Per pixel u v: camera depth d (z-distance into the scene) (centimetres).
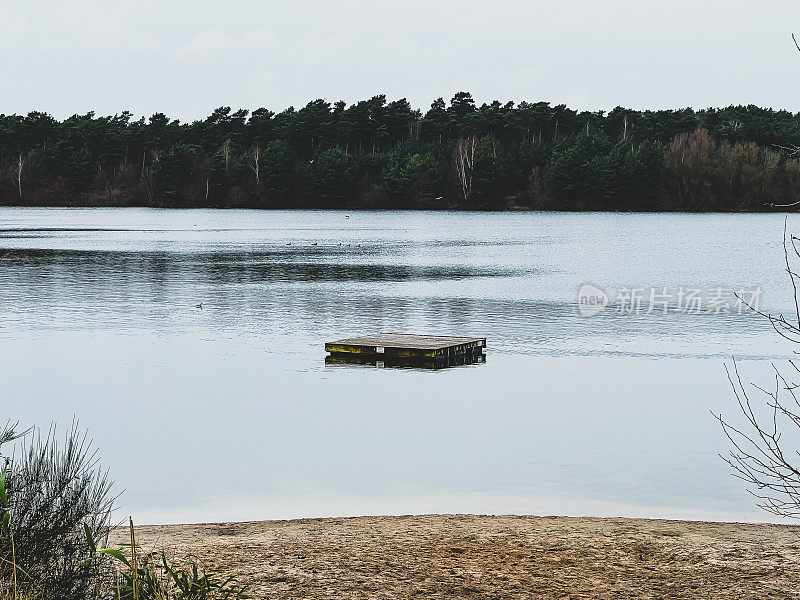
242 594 573
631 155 12219
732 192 12062
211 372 1917
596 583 637
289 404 1612
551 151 12988
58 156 14275
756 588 624
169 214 12200
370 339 2177
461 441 1345
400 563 689
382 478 1139
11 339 2352
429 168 12775
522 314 2942
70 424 1452
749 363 2033
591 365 2017
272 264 4919
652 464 1211
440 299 3344
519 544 751
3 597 445
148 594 497
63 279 3962
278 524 870
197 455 1256
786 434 1394
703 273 4578
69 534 503
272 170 13050
